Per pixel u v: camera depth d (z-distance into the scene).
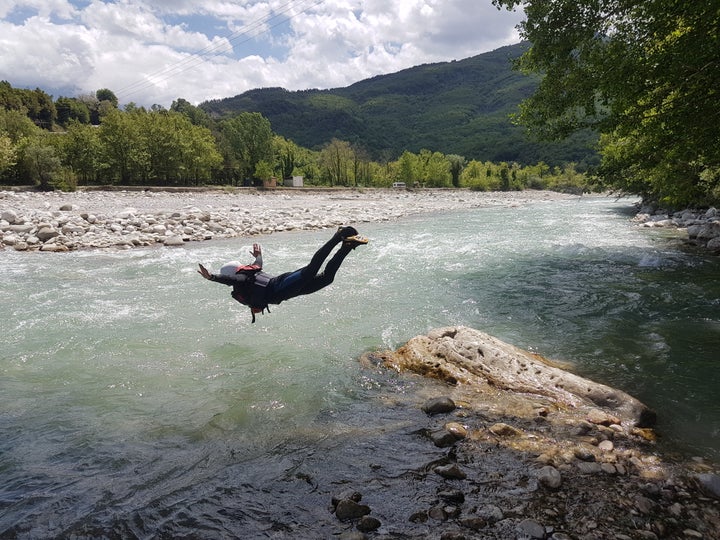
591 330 9.63
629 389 6.95
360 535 3.75
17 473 4.90
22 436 5.70
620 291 12.68
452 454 5.06
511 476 4.61
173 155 64.12
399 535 3.80
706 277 14.10
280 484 4.61
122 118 61.22
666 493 4.33
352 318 10.58
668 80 11.77
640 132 13.43
